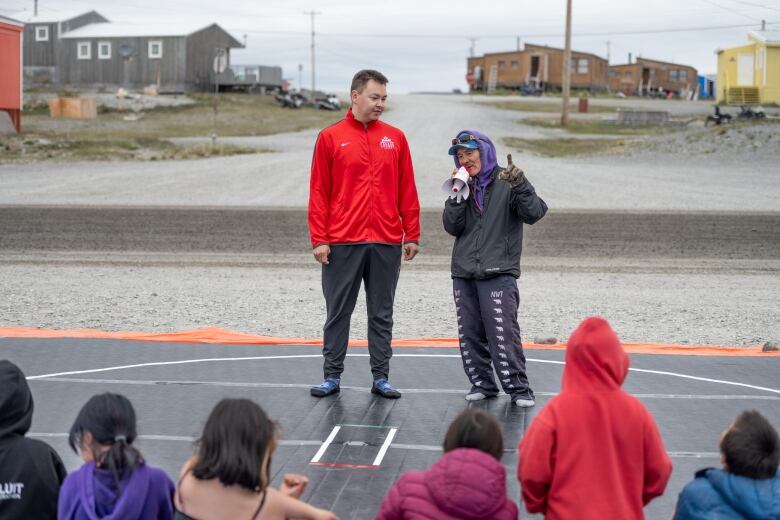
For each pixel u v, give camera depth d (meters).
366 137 6.98
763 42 56.56
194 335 9.12
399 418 6.51
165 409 6.66
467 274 6.72
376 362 7.11
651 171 32.69
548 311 11.31
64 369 7.79
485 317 6.71
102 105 54.78
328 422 6.41
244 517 3.57
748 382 7.52
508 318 6.68
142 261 15.38
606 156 38.56
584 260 15.97
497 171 6.70
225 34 66.69
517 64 83.12
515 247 6.70
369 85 6.91
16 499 3.79
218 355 8.37
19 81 41.94
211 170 30.89
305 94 67.88
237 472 3.48
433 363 8.14
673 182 29.41
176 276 13.88
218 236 18.55
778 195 26.23
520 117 57.66
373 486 5.29
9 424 3.86
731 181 29.73
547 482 3.79
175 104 57.22
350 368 7.98
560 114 60.12
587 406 3.75
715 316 11.02
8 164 32.66
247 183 28.03
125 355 8.32
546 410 3.83
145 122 50.59
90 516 3.54
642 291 12.91
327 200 7.03
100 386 7.26
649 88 88.00
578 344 3.80
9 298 11.73
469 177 6.64
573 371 3.83
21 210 22.30
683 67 88.44
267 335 9.70
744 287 13.30
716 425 6.36
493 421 3.64
